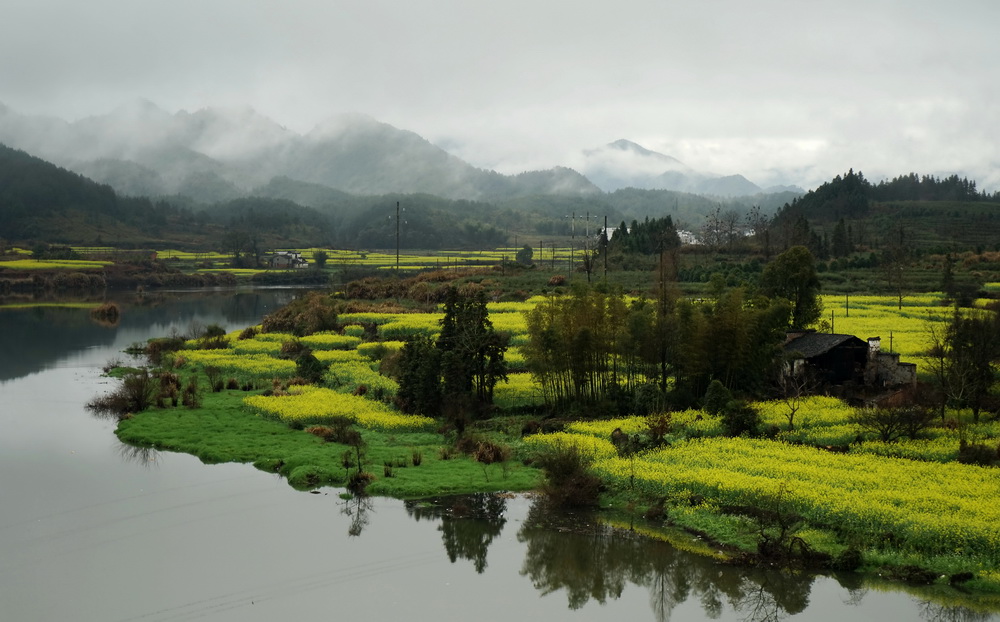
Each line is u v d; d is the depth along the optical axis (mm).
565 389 66500
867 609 33781
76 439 60250
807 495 41094
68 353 103688
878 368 66875
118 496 47719
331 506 46250
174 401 69000
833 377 67375
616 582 37844
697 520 42188
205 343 102312
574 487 45531
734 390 63844
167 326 133250
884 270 145375
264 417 64625
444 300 130125
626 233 185500
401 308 123250
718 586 36844
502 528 43094
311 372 79000
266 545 40906
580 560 39500
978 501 39875
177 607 34438
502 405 65688
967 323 61594
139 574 37531
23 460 54750
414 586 36875
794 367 66250
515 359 81688
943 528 36781
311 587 36500
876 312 108812
